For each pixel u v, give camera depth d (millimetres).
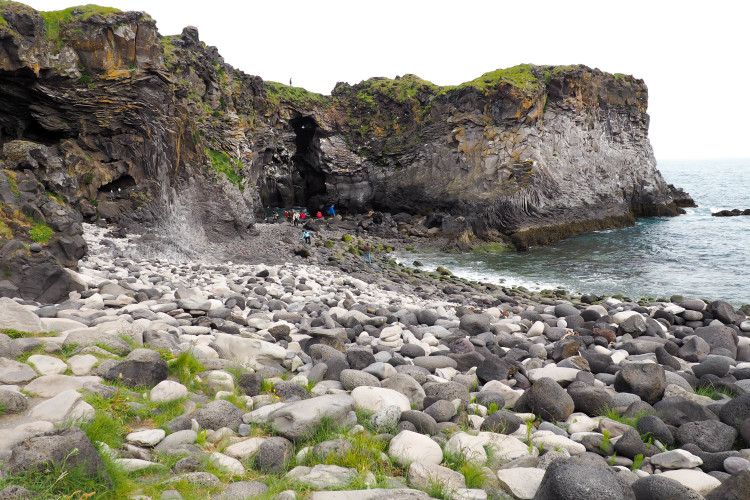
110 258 21047
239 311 13359
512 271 34781
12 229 14141
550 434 6570
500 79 50812
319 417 5926
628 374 8328
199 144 31547
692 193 108250
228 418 6117
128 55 27750
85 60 26859
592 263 37281
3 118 26578
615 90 59344
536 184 48469
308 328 11609
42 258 12445
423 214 54781
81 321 9133
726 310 15805
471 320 13492
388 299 19531
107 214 26703
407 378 7742
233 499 4434
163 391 6418
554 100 52969
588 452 6176
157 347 8203
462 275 33469
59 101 26750
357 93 63156
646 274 33250
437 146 54594
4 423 5227
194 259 26312
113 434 5305
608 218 53875
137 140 28391
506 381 8969
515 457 5793
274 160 65062
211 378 7188
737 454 6074
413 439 5746
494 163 50188
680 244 44156
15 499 3779
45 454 4176
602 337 12758
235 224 32875
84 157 26969
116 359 7277
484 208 47688
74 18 26766
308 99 61406
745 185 138250
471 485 5133
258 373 8000
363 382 7754
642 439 6660
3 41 24047
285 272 22812
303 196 69250
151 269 20391
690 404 7246
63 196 24516
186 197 30203
